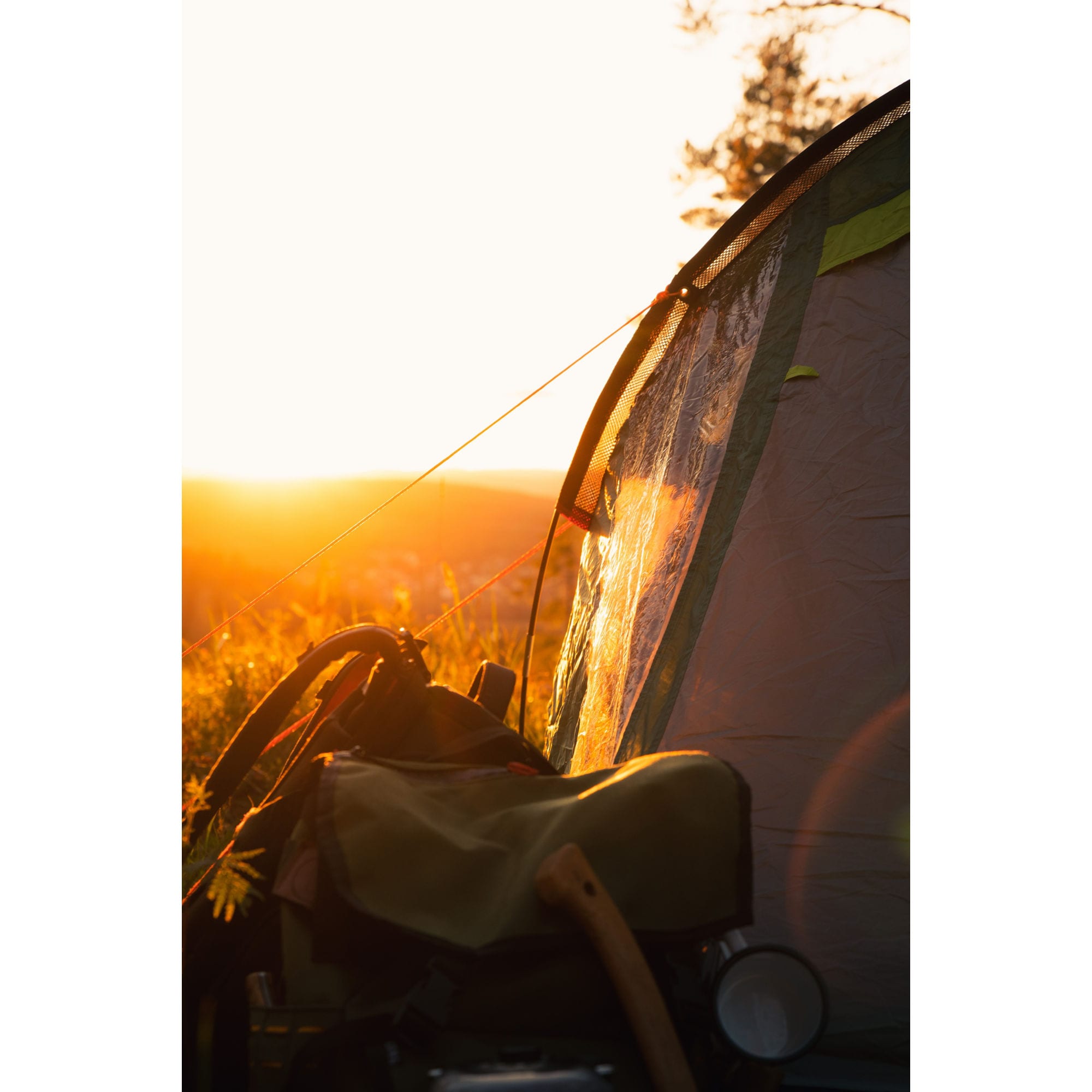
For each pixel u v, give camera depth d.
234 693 3.14
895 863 1.53
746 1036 1.13
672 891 1.16
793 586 1.67
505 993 1.12
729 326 2.00
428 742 1.48
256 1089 1.08
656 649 1.77
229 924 1.33
